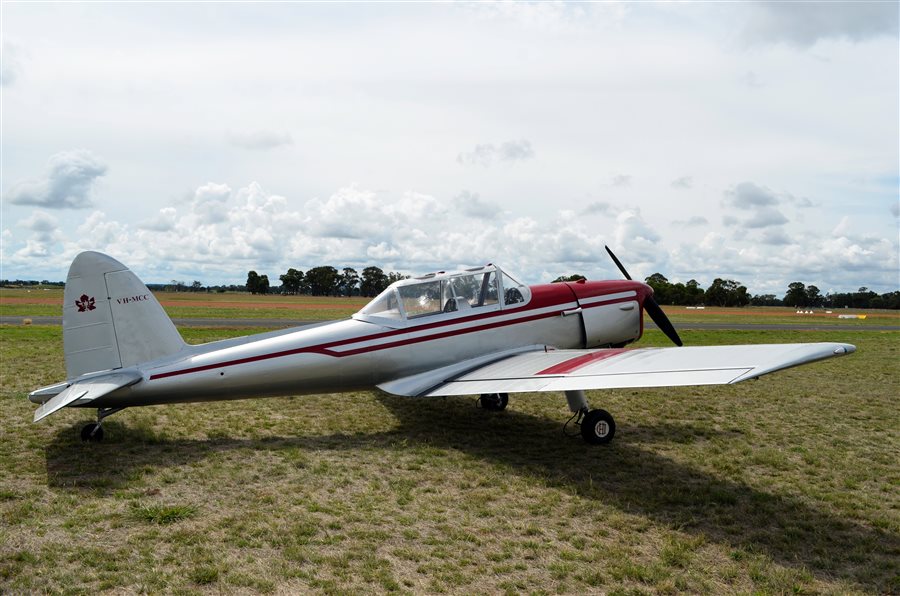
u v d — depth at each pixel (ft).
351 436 25.21
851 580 13.48
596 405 32.78
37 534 14.67
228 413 28.76
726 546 14.99
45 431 24.38
